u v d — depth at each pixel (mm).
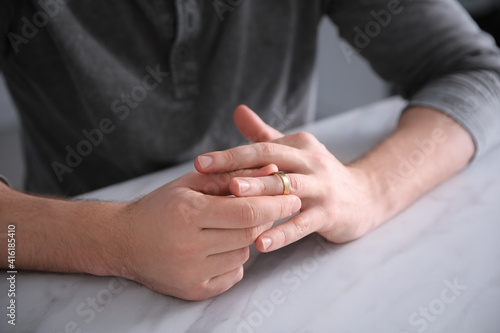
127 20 809
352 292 576
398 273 596
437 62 858
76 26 786
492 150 815
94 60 806
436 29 854
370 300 566
